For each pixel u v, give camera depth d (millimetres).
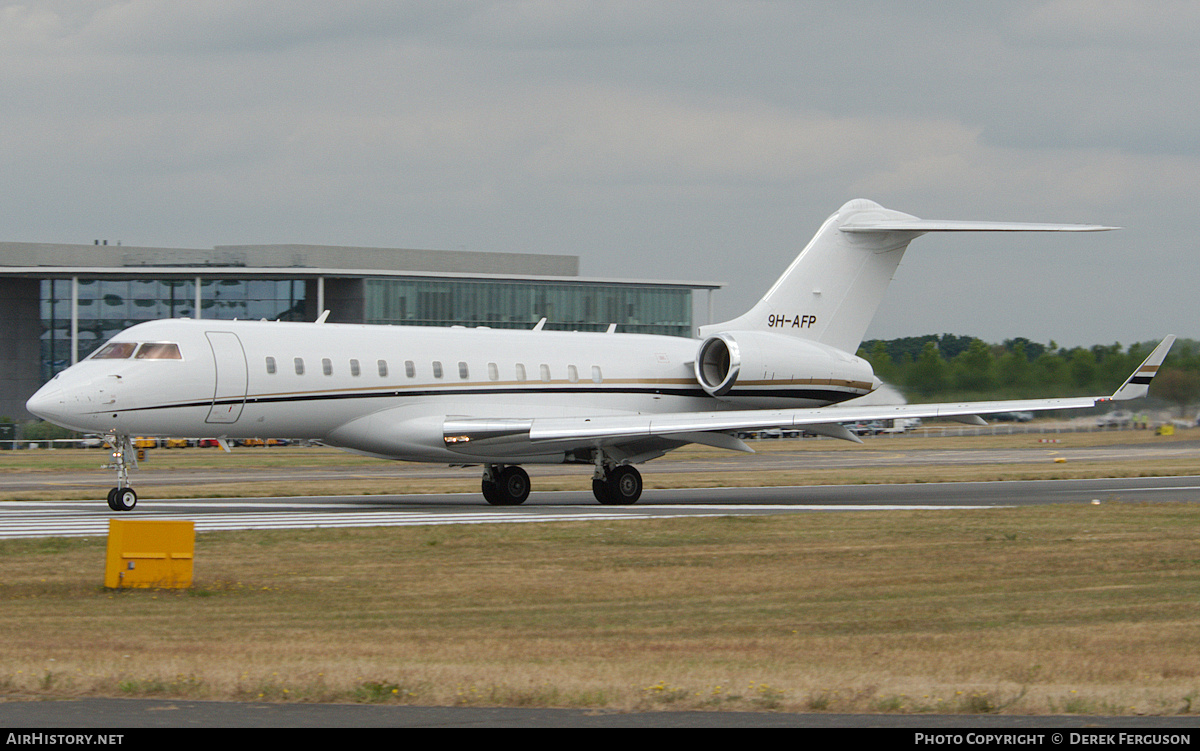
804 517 101750
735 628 55938
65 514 108688
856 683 41438
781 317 139625
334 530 92062
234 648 48469
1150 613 60250
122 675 41500
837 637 53469
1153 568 75438
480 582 69438
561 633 54406
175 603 62281
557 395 128125
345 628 55469
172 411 107688
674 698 39000
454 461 120125
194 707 38125
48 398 103562
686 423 117438
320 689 39844
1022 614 59906
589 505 123375
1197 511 107438
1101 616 59438
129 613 59156
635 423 117875
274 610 60438
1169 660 47250
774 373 134625
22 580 69125
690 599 64188
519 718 37062
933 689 40531
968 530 93375
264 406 111500
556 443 119938
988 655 48469
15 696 39156
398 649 48844
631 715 37500
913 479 166500
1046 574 73000
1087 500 128000
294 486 151500
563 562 77188
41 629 54281
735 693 39688
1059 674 44000
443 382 120812
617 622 57406
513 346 127312
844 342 143125
